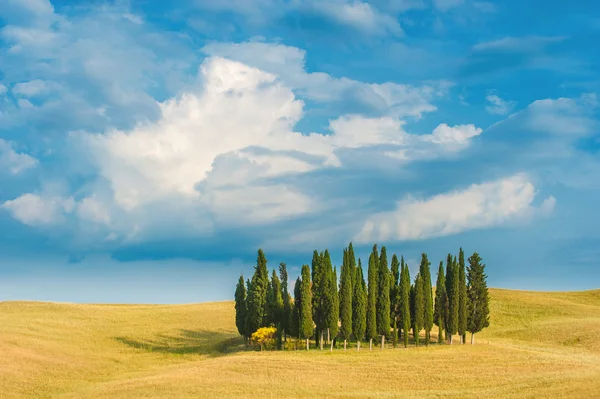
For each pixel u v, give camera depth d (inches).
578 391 2082.9
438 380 2536.9
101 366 3253.0
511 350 3233.3
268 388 2433.6
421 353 3161.9
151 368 3201.3
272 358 3016.7
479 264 3964.1
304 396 2306.8
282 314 3754.9
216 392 2381.9
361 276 3966.5
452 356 3031.5
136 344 3956.7
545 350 3521.2
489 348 3348.9
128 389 2507.4
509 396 2148.1
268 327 3676.2
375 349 3501.5
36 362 3125.0
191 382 2551.7
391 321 3846.0
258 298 3745.1
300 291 3668.8
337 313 3503.9
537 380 2369.6
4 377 2787.9
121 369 3203.7
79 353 3499.0
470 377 2559.1
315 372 2706.7
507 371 2655.0
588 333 3941.9
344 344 3609.7
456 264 3878.0
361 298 3560.5
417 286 3794.3
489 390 2289.6
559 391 2122.3
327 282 3535.9
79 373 3051.2
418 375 2628.0
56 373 2984.7
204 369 2807.6
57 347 3540.8
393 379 2576.3
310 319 3518.7
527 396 2110.0
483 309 3924.7
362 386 2476.6
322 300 3533.5
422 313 3779.5
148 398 2315.5
